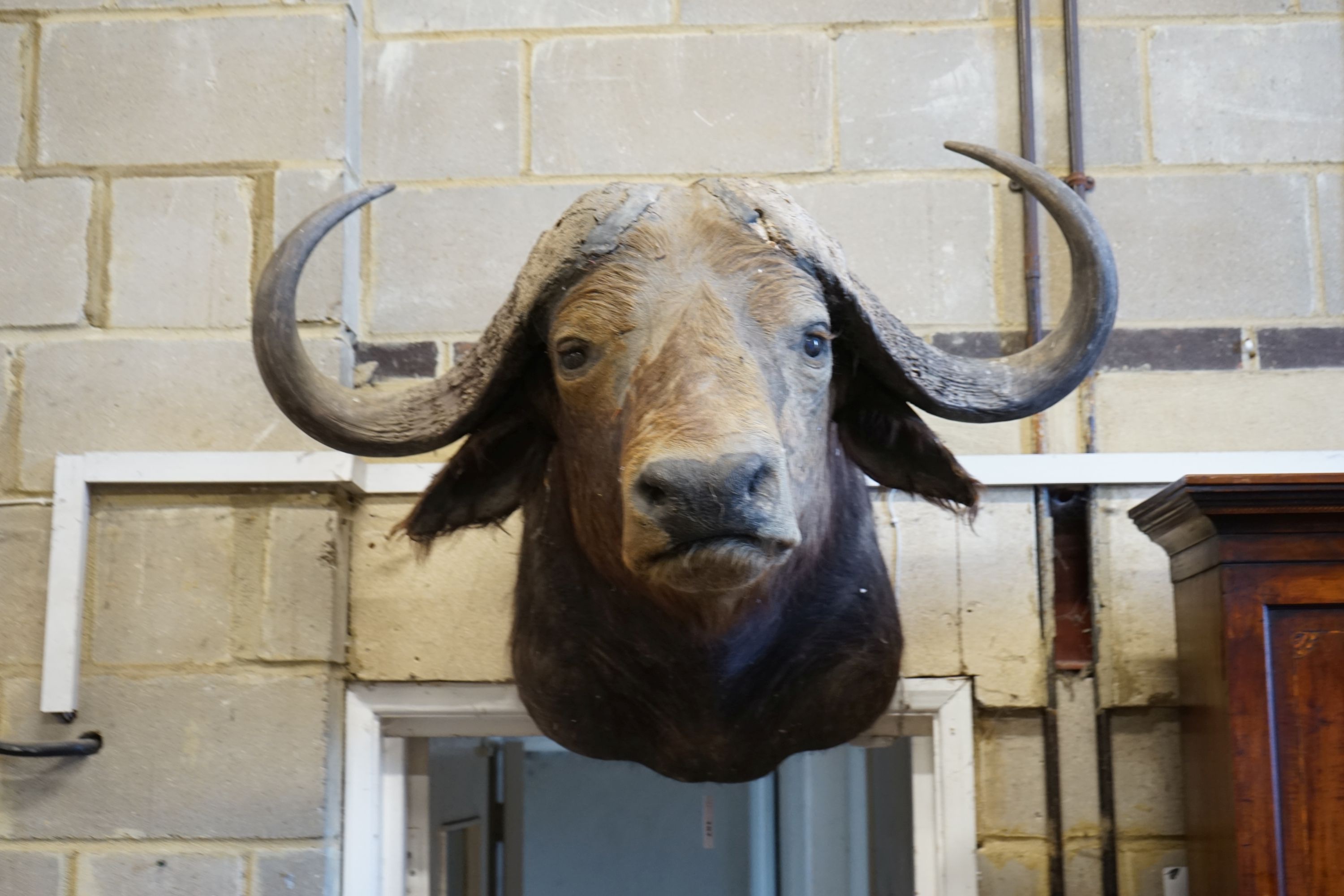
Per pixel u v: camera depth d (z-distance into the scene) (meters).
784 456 1.60
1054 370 1.99
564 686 2.22
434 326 2.99
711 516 1.50
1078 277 1.98
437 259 3.01
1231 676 2.12
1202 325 2.91
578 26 3.08
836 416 2.15
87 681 2.74
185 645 2.75
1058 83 3.02
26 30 3.03
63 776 2.71
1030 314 2.90
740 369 1.65
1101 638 2.73
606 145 3.04
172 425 2.86
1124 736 2.71
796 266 1.84
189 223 2.94
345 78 2.98
